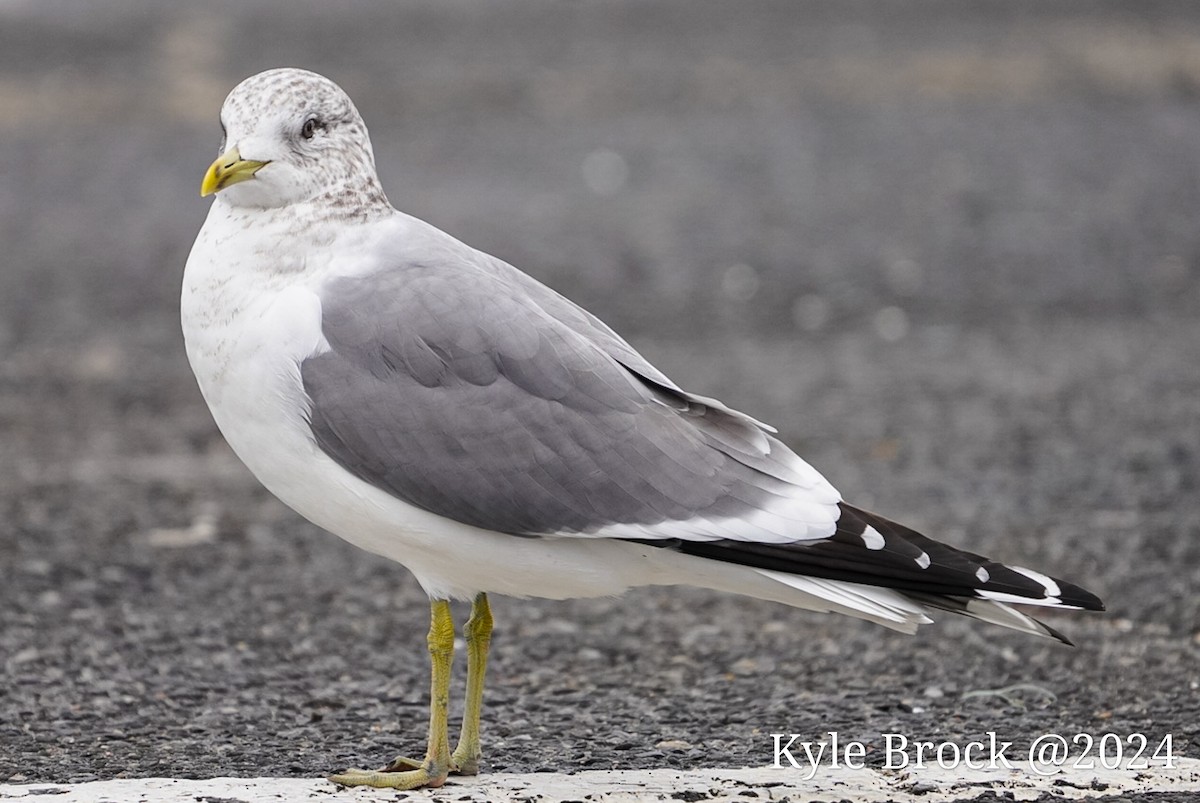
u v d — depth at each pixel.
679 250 24.81
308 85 8.19
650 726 9.22
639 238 25.55
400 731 9.18
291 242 8.06
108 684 9.93
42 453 16.20
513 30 45.72
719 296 22.38
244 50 42.56
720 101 36.59
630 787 8.02
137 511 14.15
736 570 7.82
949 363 18.95
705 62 40.78
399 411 7.84
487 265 8.44
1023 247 24.44
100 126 34.97
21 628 10.98
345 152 8.22
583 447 7.85
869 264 23.81
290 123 8.06
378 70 40.34
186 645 10.74
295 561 12.80
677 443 7.91
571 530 7.82
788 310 21.69
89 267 24.47
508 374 7.91
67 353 20.17
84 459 16.02
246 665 10.37
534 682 10.09
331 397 7.86
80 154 32.53
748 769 8.37
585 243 25.22
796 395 17.70
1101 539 12.55
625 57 41.66
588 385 7.95
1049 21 43.12
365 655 10.62
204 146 33.06
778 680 10.02
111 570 12.41
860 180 29.20
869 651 10.52
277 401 7.91
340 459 7.90
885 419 16.70
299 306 7.94
